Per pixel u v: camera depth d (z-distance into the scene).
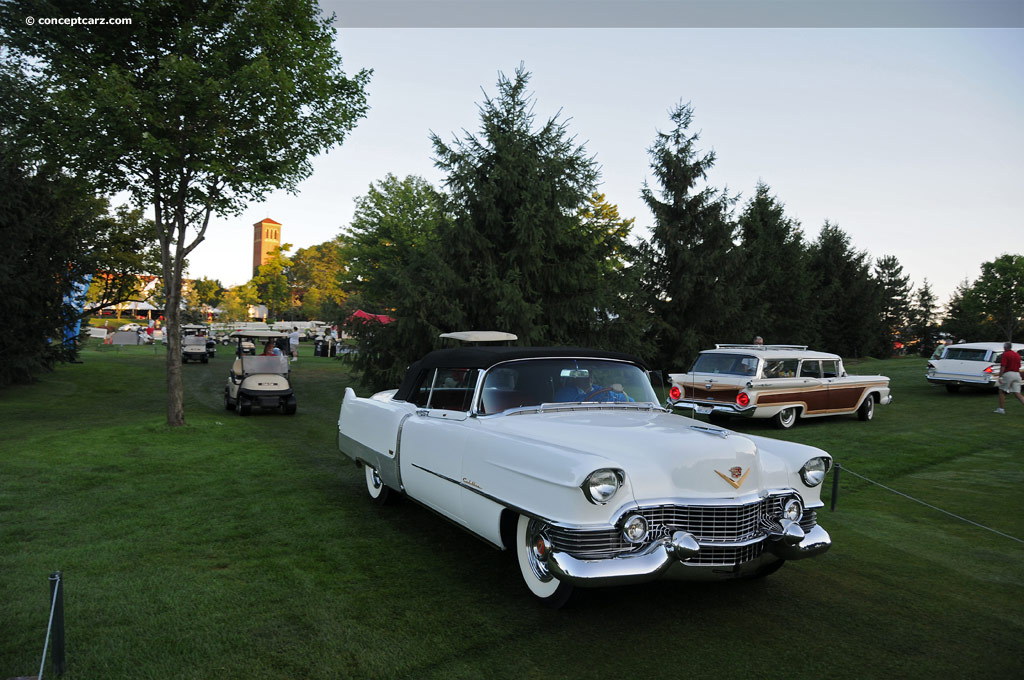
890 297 54.12
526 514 3.81
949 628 3.85
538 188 15.26
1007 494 7.42
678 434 4.09
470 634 3.68
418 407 5.67
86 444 9.83
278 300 85.31
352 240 35.41
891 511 6.68
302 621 3.82
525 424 4.47
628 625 3.83
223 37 11.27
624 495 3.61
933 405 16.59
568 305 15.73
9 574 4.52
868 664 3.40
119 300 20.73
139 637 3.59
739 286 24.08
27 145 11.12
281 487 7.33
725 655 3.48
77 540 5.30
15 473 7.76
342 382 23.12
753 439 4.83
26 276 16.97
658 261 24.28
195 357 32.53
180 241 11.63
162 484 7.37
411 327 14.56
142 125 10.46
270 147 11.43
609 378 5.23
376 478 6.52
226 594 4.21
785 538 3.95
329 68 11.83
